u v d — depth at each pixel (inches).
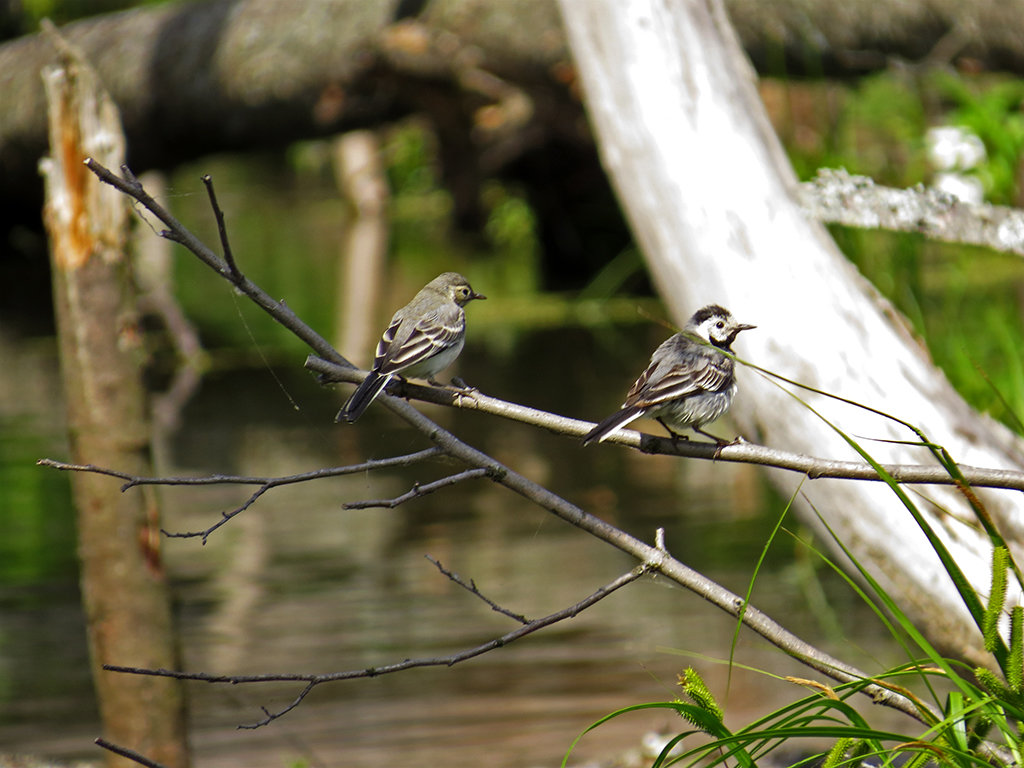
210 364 1101.7
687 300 375.2
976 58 778.2
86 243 366.0
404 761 382.3
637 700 429.7
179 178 2169.0
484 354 1100.5
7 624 515.5
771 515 645.9
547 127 1374.3
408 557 591.2
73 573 583.2
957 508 320.5
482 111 1202.0
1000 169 533.0
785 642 227.6
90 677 459.2
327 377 237.6
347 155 2358.5
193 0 1111.6
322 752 390.3
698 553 582.9
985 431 341.4
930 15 765.3
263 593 539.5
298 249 1841.8
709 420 297.7
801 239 368.8
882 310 368.5
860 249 407.2
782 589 534.6
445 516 666.2
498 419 882.1
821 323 351.9
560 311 1341.0
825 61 789.2
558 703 427.2
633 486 711.1
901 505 324.8
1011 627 201.0
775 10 765.9
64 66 368.2
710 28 396.2
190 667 455.5
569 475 737.0
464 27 906.1
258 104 965.8
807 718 210.4
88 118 366.9
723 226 370.9
